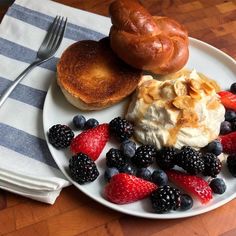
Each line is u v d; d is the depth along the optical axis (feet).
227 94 1.38
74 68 1.43
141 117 1.30
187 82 1.30
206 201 1.14
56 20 1.66
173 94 1.29
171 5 1.78
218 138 1.29
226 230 1.14
